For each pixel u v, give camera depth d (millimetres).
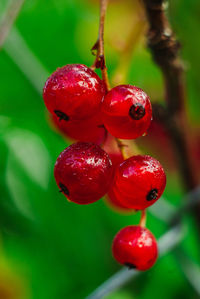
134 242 144
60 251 226
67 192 135
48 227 222
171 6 192
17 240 221
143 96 130
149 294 222
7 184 211
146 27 173
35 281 231
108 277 229
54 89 130
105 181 135
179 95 174
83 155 134
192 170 187
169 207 183
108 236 233
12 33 205
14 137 218
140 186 135
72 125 140
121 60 173
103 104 130
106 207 233
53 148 230
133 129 130
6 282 231
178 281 224
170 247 176
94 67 133
